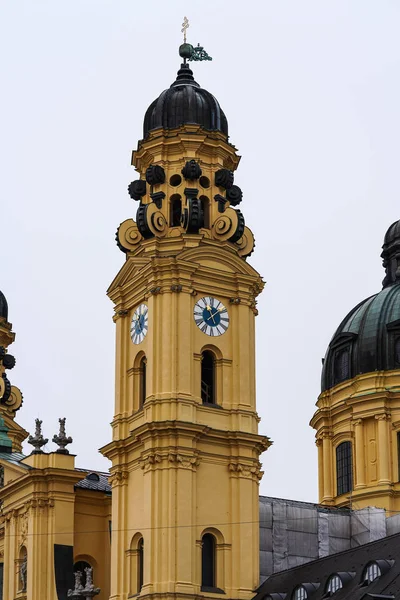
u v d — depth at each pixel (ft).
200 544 358.64
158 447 360.89
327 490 475.31
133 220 392.47
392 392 461.78
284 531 397.60
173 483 357.61
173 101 401.29
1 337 513.45
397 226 505.25
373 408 463.01
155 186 393.70
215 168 395.96
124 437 378.12
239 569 361.10
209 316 378.12
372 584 315.99
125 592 365.40
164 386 366.63
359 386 469.57
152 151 396.98
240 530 363.97
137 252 386.52
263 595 357.00
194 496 359.87
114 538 372.58
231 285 383.45
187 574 352.69
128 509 372.17
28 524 404.36
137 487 369.91
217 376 376.27
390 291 486.79
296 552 397.19
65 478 405.39
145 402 369.50
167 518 355.36
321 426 482.69
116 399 383.65
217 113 402.11
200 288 378.12
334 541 405.39
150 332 372.58
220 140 397.80
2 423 444.55
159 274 375.04
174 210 391.04
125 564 368.07
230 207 391.45
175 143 394.32
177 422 359.66
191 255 376.68
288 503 402.11
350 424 470.80
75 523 408.67
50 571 396.37
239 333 380.17
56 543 398.83
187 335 371.15
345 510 411.54
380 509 409.28
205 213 391.65
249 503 366.84
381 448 457.68
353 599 315.99
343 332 482.28
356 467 463.01
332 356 486.79
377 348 470.80
